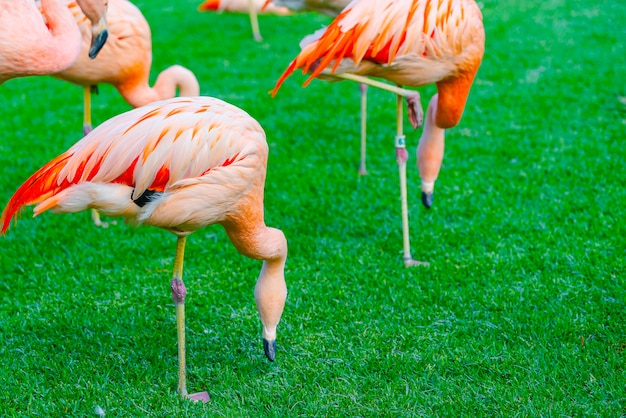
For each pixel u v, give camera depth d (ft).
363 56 19.95
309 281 21.89
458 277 21.81
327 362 17.90
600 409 15.65
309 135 34.40
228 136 14.93
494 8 56.08
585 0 57.67
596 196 26.53
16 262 23.22
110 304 20.77
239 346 18.74
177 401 16.20
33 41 19.69
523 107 36.58
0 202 27.30
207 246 24.34
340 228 25.55
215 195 14.96
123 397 16.49
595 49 45.37
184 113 14.73
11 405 16.29
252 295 21.22
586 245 23.09
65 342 18.75
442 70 20.95
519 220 25.20
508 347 18.28
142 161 14.20
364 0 19.49
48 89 42.27
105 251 24.03
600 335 18.52
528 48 46.03
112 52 23.54
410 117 21.88
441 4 20.10
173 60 46.68
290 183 29.07
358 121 36.37
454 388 16.69
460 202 26.91
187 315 20.18
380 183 28.89
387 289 21.47
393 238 24.72
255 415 15.90
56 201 13.89
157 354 18.22
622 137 32.07
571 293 20.53
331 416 15.84
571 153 30.58
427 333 19.03
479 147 31.76
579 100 37.09
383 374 17.44
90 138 14.40
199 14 58.59
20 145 33.14
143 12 59.52
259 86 42.06
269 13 58.18
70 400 16.38
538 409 15.78
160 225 15.06
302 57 19.51
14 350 18.40
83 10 19.75
